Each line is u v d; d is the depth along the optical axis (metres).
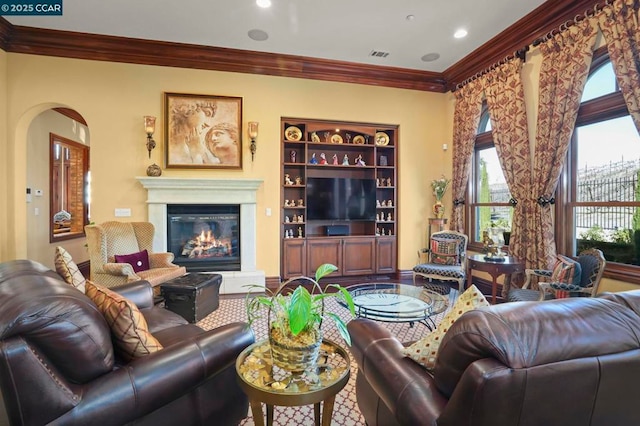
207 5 3.66
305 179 5.34
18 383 1.07
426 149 5.65
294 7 3.69
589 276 2.86
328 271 1.50
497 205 4.82
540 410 0.93
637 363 1.01
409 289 3.34
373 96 5.42
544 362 0.91
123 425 1.27
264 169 5.02
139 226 4.30
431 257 5.03
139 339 1.49
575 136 3.69
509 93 4.27
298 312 1.36
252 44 4.53
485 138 4.98
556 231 3.78
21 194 4.49
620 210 3.26
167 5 3.66
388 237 5.60
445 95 5.72
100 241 3.76
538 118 3.84
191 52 4.66
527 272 3.53
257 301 1.58
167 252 4.56
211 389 1.63
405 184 5.58
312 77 5.17
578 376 0.94
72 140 6.27
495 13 3.78
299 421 1.96
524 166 4.08
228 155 4.88
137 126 4.63
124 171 4.60
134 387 1.28
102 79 4.52
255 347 1.69
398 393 1.24
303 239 5.24
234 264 4.94
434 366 1.19
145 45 4.51
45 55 4.38
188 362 1.46
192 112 4.77
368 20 3.94
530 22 3.89
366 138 5.74
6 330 1.06
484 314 1.02
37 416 1.10
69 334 1.17
